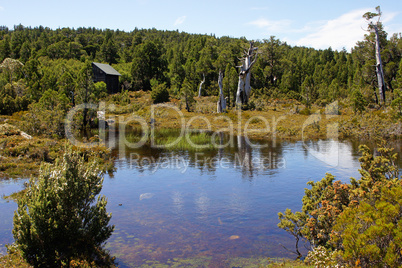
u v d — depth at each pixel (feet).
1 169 55.67
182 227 33.14
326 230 25.81
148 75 317.42
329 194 29.84
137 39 481.05
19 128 94.02
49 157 63.00
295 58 362.94
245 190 46.09
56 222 23.89
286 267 23.72
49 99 115.96
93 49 460.55
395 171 31.30
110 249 28.27
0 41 387.75
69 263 23.09
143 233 31.71
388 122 98.63
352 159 65.98
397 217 19.22
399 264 17.28
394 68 182.80
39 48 459.32
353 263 18.57
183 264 25.61
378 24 164.76
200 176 53.98
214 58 333.01
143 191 45.60
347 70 308.81
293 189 46.37
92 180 27.09
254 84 282.97
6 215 35.35
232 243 29.55
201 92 273.54
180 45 509.76
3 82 183.32
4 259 23.93
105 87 251.80
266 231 32.24
